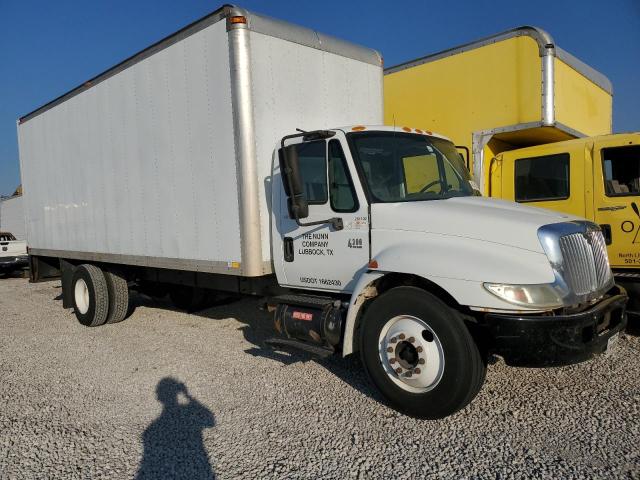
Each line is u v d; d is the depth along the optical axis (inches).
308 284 195.0
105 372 221.0
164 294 346.6
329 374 205.6
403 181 185.5
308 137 185.5
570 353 139.3
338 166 182.2
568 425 151.8
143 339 276.2
